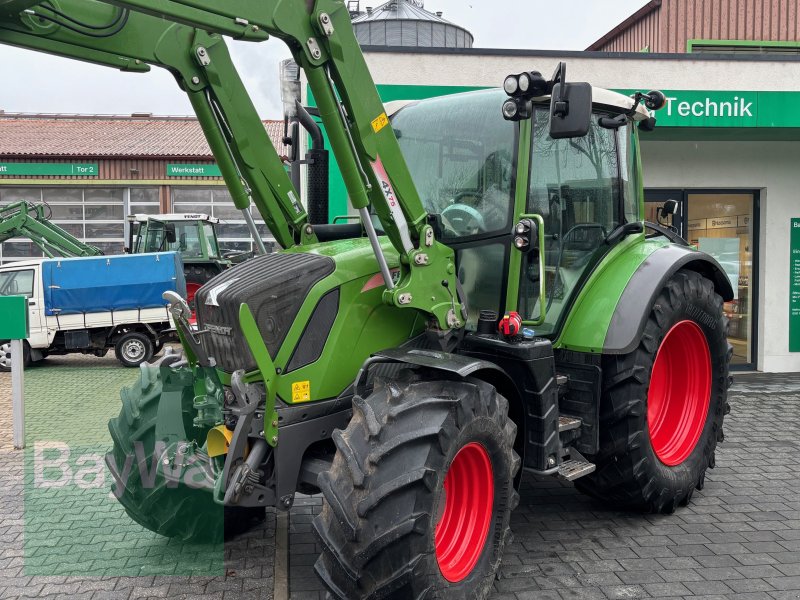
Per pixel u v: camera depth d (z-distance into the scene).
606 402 3.97
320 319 3.15
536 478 5.04
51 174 24.94
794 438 6.07
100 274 10.94
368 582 2.69
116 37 3.08
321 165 4.37
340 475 2.77
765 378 8.77
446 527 3.15
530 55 7.93
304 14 2.84
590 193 4.17
